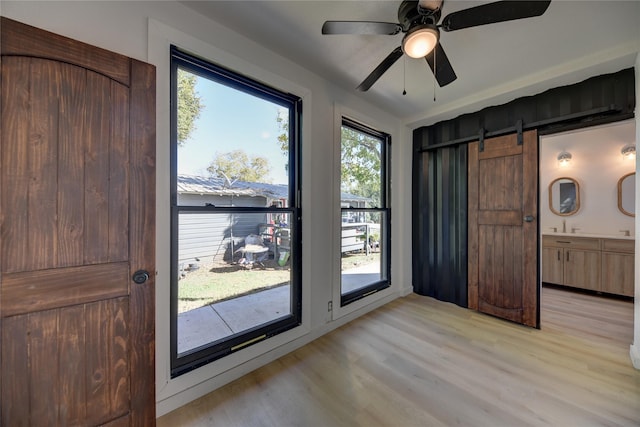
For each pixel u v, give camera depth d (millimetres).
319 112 2295
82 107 1136
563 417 1388
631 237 3211
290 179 2176
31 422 1043
